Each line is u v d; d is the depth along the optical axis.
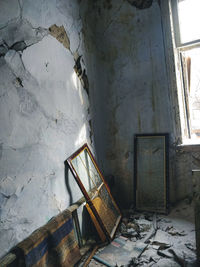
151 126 3.01
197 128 3.03
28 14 1.78
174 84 2.77
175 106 2.80
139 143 3.06
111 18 3.00
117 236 2.40
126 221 2.67
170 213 2.78
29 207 1.70
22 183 1.65
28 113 1.74
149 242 2.25
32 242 1.59
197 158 2.78
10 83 1.59
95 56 3.07
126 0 2.89
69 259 1.91
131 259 2.02
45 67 1.96
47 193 1.90
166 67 2.79
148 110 2.99
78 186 2.36
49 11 2.06
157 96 2.92
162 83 2.87
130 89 3.06
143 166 3.02
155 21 2.80
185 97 2.90
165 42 2.75
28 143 1.72
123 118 3.14
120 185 3.27
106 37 3.08
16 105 1.63
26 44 1.75
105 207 2.49
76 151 2.35
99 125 3.11
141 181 3.01
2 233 1.46
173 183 2.95
